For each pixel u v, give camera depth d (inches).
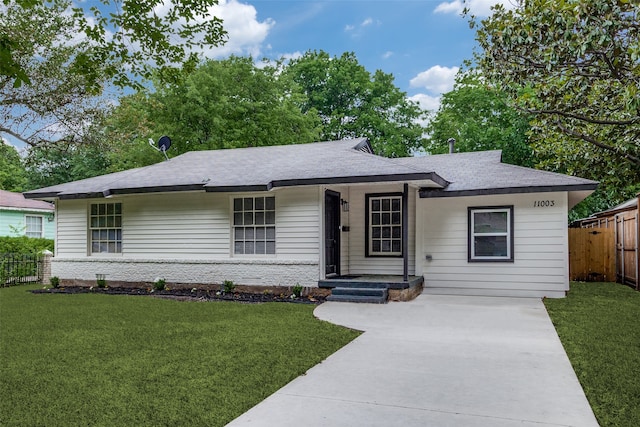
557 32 313.0
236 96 985.5
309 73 1359.5
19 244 764.0
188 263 476.4
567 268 419.2
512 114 812.0
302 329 283.7
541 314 335.0
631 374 190.1
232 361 211.3
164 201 491.5
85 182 552.7
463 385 179.9
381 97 1348.4
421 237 463.8
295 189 439.5
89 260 519.5
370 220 495.8
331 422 144.3
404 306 376.2
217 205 470.6
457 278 451.8
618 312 340.5
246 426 140.7
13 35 454.9
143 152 932.0
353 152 494.9
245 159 545.6
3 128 517.0
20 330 284.4
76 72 236.8
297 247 437.7
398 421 145.1
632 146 423.8
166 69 257.8
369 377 190.1
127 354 224.2
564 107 392.8
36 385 178.4
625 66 326.6
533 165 791.1
